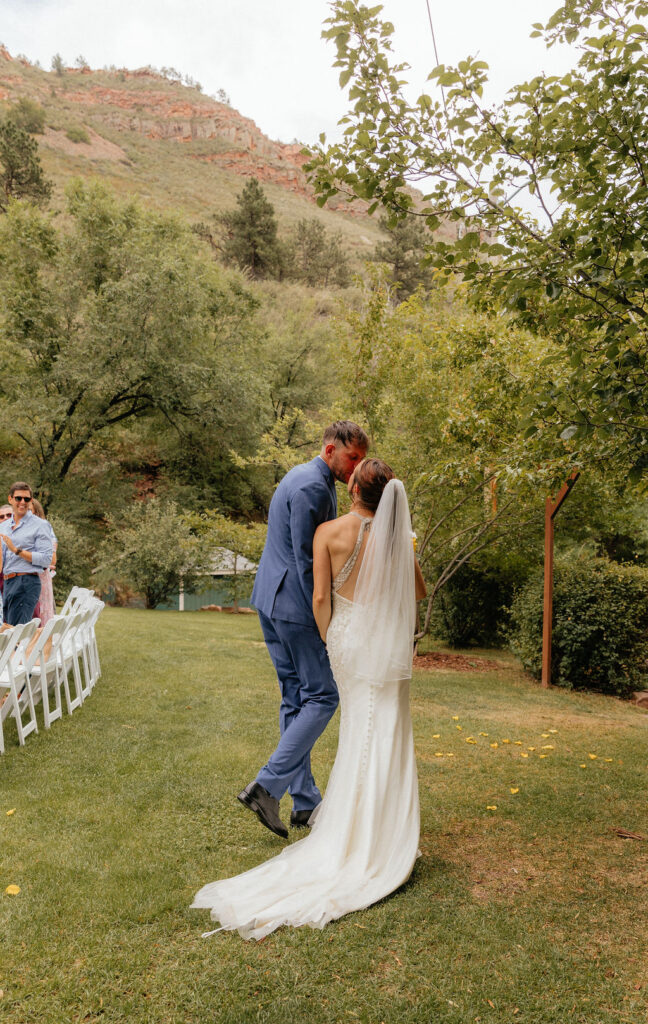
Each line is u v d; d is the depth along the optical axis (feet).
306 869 9.79
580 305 12.23
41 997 7.06
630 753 17.72
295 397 95.76
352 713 10.47
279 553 11.51
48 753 15.08
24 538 20.86
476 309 14.51
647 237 11.23
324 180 12.17
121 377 73.97
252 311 91.56
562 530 35.65
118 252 74.38
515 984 7.61
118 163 368.89
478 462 24.81
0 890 9.18
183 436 86.74
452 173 11.89
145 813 12.07
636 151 11.26
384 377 32.37
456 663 33.22
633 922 9.14
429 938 8.47
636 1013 7.21
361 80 11.59
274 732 17.69
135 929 8.41
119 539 61.05
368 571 10.46
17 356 75.05
